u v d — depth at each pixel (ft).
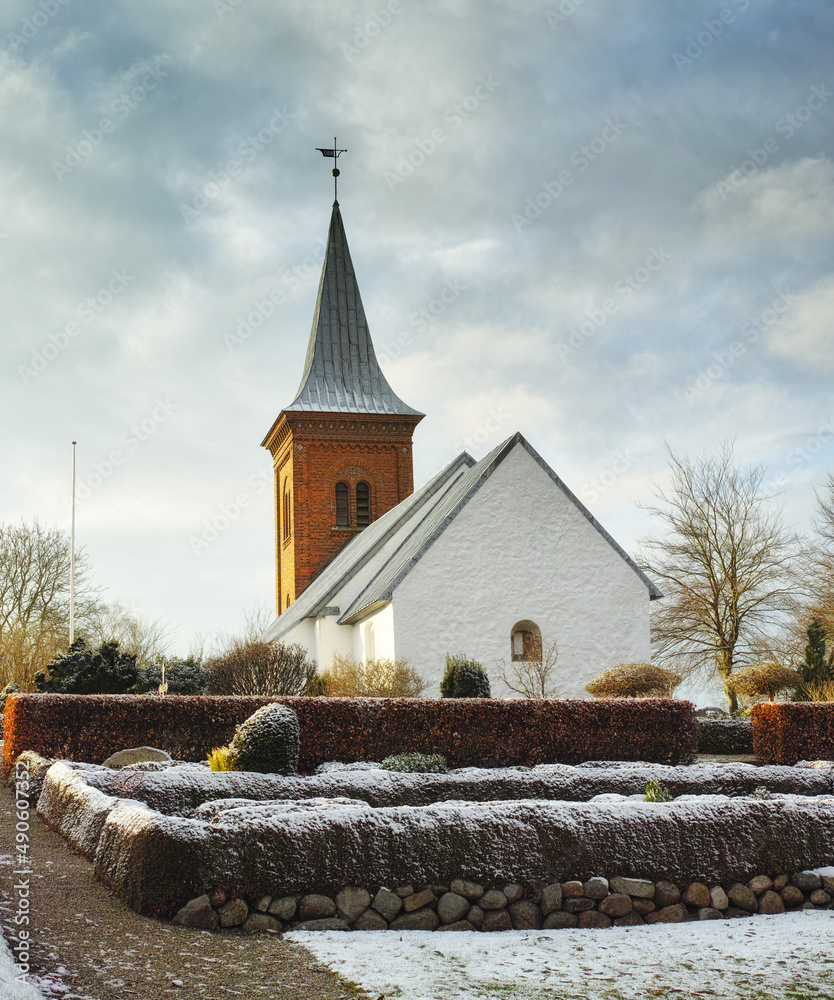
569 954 26.86
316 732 62.59
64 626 173.47
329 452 163.43
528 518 101.14
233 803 36.22
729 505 148.36
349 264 176.55
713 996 23.41
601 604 101.04
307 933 27.71
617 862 31.40
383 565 116.06
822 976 25.05
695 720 70.18
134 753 56.90
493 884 30.17
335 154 181.37
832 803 34.94
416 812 30.48
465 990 22.90
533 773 48.16
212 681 118.32
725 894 32.22
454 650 97.30
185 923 27.14
